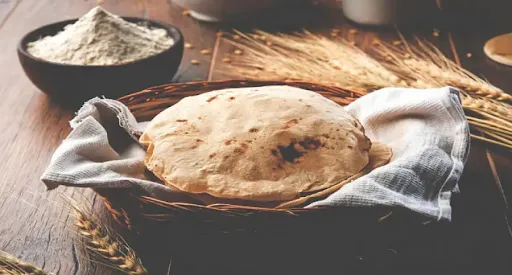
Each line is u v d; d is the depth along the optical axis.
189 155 0.82
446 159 0.84
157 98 0.98
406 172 0.81
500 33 1.30
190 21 1.35
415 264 0.80
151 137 0.85
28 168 0.96
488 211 0.87
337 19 1.36
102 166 0.83
